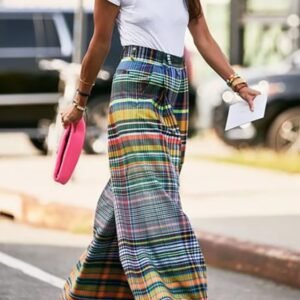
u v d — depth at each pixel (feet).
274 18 102.89
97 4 30.25
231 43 102.58
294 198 61.87
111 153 30.25
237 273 47.47
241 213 56.54
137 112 29.89
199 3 31.09
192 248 29.63
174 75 30.27
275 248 46.21
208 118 86.99
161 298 28.91
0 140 102.68
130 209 29.78
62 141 31.78
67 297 31.42
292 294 43.04
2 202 65.26
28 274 46.01
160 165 29.81
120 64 30.32
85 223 58.08
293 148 84.89
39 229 59.88
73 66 68.54
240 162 78.79
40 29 88.69
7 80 87.76
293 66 88.94
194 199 61.57
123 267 29.73
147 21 30.01
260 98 31.40
